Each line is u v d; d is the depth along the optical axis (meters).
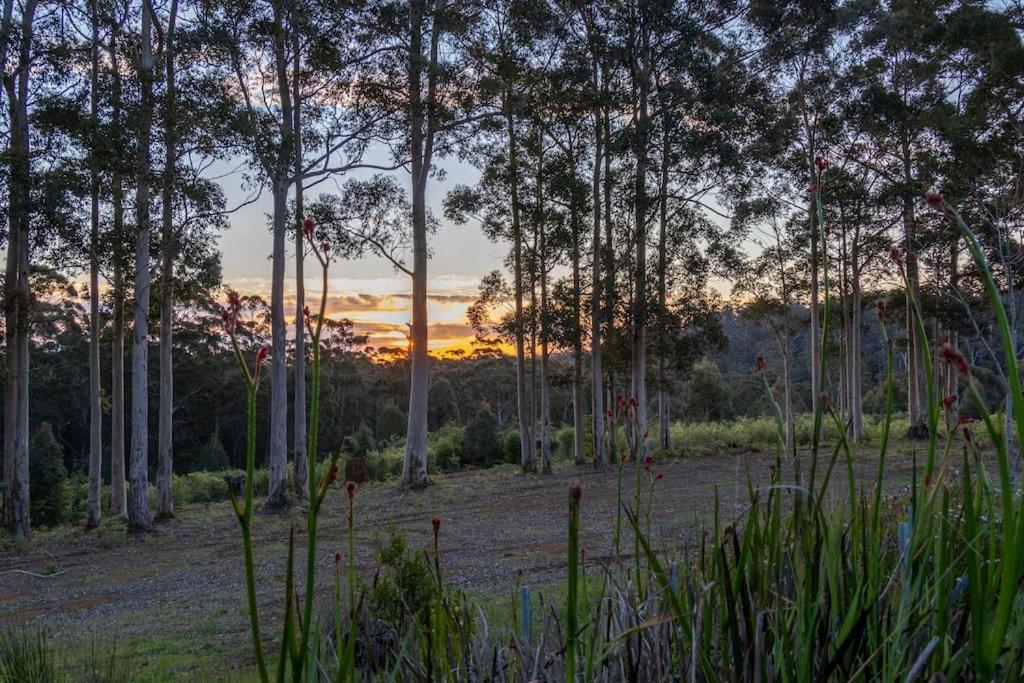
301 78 22.02
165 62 19.19
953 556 1.34
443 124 23.89
